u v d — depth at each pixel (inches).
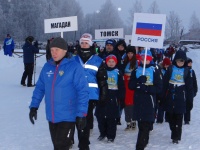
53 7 3462.1
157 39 263.4
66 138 175.0
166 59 347.6
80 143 221.0
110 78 262.5
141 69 239.9
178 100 258.8
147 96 233.9
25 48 565.6
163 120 347.3
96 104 227.6
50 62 179.5
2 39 3225.9
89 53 229.0
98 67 226.5
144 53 243.1
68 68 174.4
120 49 356.5
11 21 3262.8
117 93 263.3
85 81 175.5
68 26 351.3
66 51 177.5
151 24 263.6
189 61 320.5
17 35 3233.3
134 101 237.1
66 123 174.2
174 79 261.4
